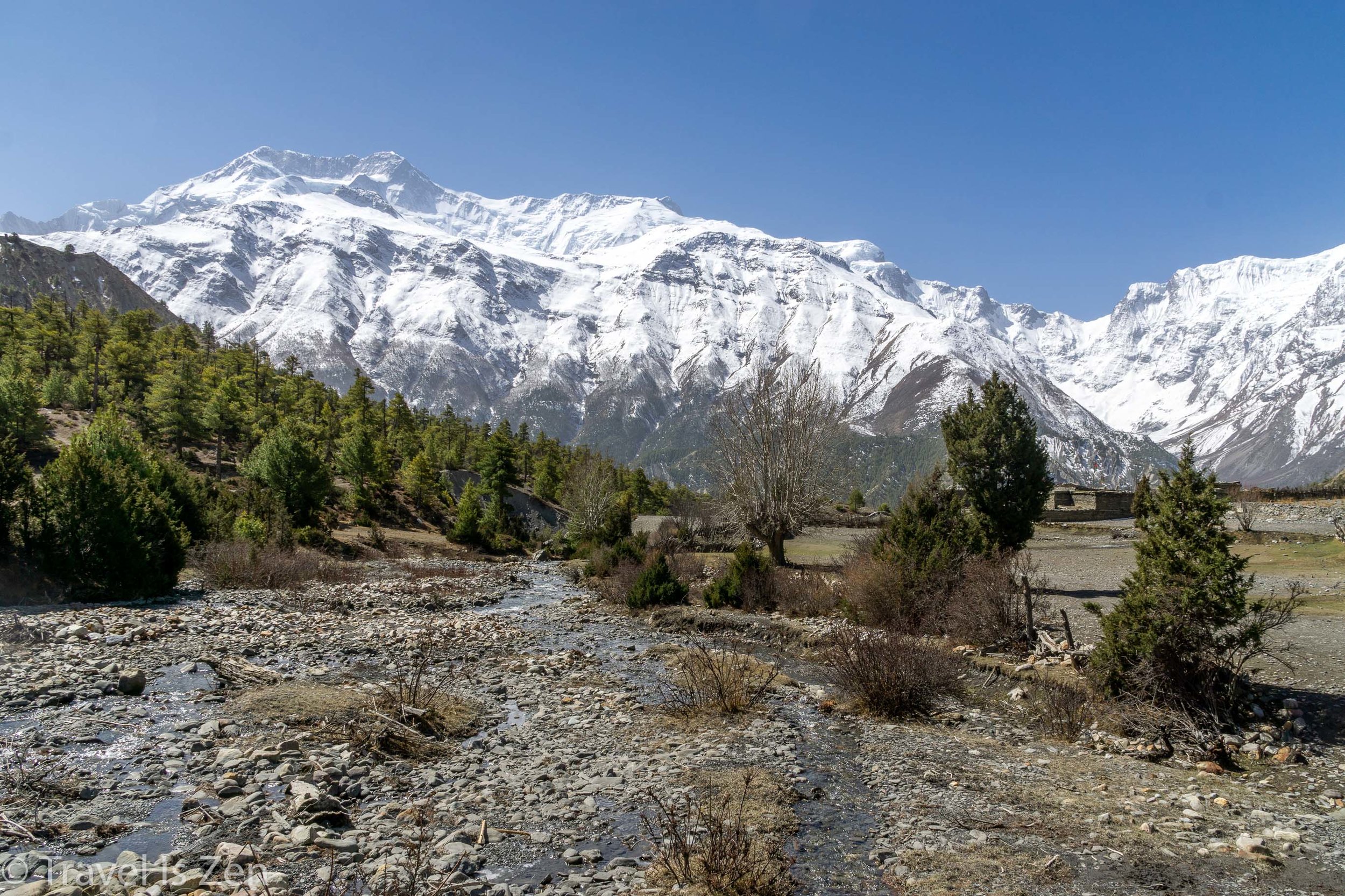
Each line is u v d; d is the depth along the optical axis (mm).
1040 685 15469
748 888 7352
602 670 18031
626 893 7277
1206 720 12539
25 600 23844
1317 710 12922
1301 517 42156
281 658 17469
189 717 12234
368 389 114438
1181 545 13258
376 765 10531
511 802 9508
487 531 66438
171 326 130250
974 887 7551
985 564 20578
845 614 24359
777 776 10562
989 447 25719
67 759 10258
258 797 9055
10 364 66750
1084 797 10078
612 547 41031
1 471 25109
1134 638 13508
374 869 7473
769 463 40094
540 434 138625
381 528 63531
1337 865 8078
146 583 26141
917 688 14461
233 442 87812
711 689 14938
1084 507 57875
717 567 39688
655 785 10148
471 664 17969
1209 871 7949
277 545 37250
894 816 9398
